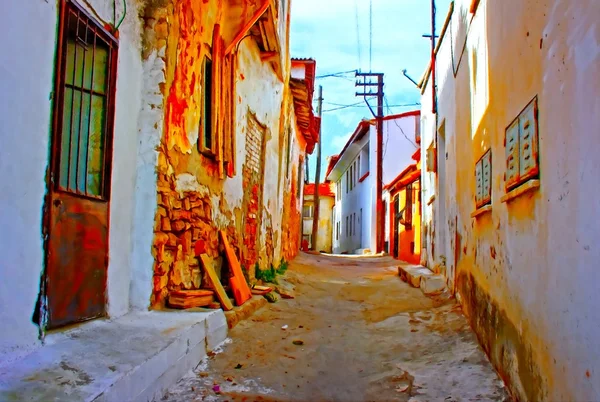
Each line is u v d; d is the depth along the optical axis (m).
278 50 8.19
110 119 3.93
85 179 3.63
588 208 2.05
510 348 3.45
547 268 2.63
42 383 2.49
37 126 2.99
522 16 3.12
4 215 2.69
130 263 4.36
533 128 2.87
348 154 28.20
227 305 5.27
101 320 3.81
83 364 2.83
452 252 7.12
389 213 18.98
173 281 4.82
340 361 4.59
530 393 2.93
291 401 3.54
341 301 7.68
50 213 3.12
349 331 5.72
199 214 5.37
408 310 6.71
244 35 6.46
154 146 4.43
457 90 6.47
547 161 2.62
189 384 3.60
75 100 3.53
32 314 2.96
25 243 2.88
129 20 4.28
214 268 5.90
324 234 39.00
